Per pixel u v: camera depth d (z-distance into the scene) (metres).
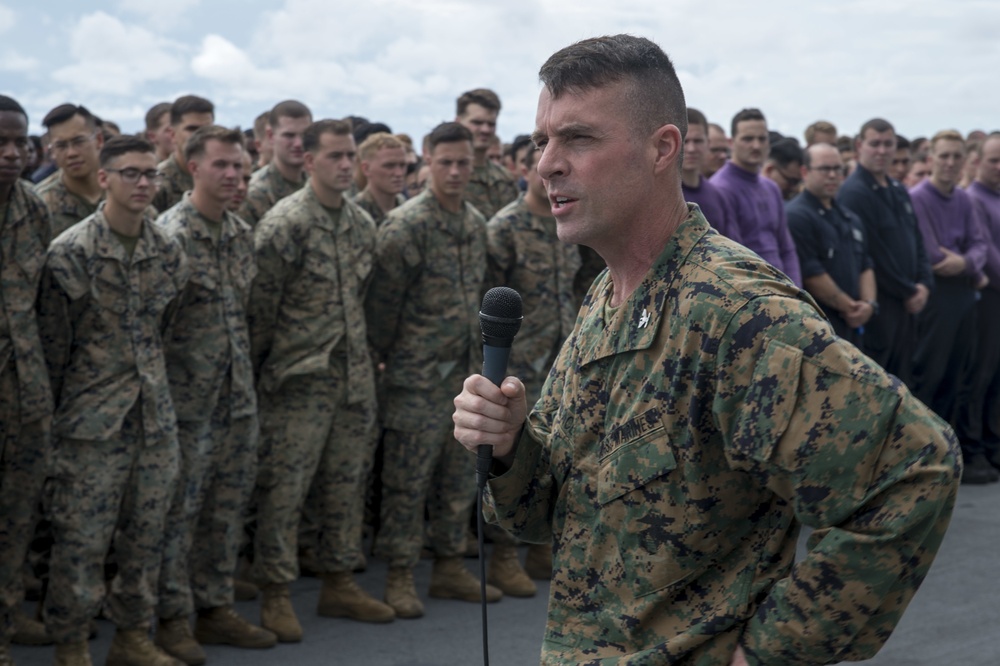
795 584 1.46
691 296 1.55
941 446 1.43
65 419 3.87
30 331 3.79
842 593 1.43
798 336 1.46
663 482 1.57
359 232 4.80
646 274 1.63
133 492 3.98
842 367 1.43
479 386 1.73
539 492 1.81
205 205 4.28
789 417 1.44
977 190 7.73
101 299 3.87
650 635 1.60
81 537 3.86
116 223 3.94
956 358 7.45
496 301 1.84
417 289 4.96
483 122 6.77
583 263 5.54
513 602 5.06
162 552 4.13
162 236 4.07
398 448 4.89
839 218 6.50
